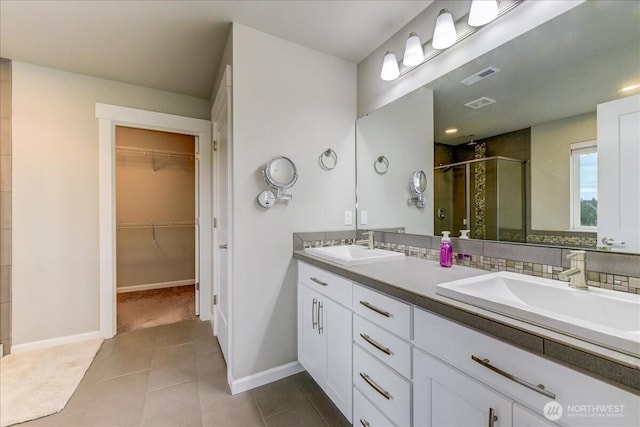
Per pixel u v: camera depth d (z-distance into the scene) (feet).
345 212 7.09
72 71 7.62
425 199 5.61
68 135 7.66
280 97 6.18
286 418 5.03
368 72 6.88
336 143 6.95
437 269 4.63
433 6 5.15
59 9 5.18
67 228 7.69
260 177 5.99
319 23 5.68
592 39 3.40
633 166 3.13
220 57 6.94
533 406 2.25
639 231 3.08
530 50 3.94
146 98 8.57
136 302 11.21
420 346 3.30
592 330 2.06
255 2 5.07
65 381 5.98
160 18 5.48
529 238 4.06
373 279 3.97
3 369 6.40
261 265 6.06
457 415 2.87
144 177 12.81
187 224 13.69
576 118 3.57
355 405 4.44
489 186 4.56
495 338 2.53
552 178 3.82
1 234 7.02
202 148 9.32
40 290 7.41
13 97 7.09
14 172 7.14
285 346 6.34
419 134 5.64
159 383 6.00
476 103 4.67
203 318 9.48
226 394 5.68
